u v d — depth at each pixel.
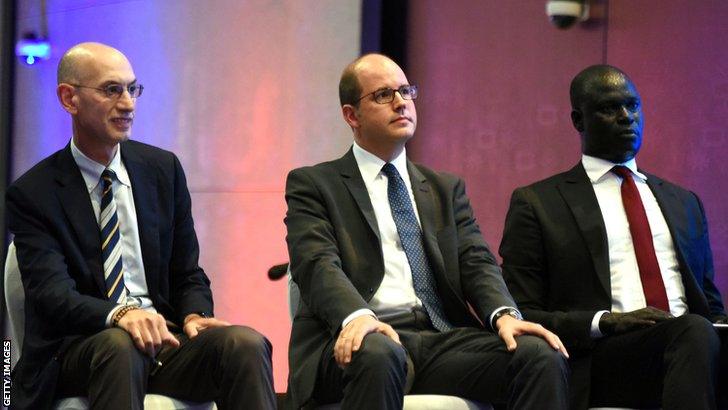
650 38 9.16
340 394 6.07
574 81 7.30
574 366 6.65
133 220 6.57
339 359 5.74
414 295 6.50
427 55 10.17
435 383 6.21
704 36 8.95
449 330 6.34
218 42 10.99
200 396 6.21
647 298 6.88
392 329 5.89
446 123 10.05
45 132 12.09
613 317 6.55
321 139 10.35
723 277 8.86
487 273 6.49
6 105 12.23
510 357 6.03
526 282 7.07
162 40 11.34
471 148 9.91
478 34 9.89
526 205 7.19
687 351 6.12
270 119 10.65
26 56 12.17
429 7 10.17
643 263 6.93
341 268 6.38
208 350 6.06
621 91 7.13
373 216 6.56
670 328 6.27
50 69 12.09
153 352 5.86
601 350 6.59
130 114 6.52
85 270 6.33
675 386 6.09
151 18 11.42
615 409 6.49
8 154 12.25
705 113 8.94
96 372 5.75
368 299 6.36
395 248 6.57
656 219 7.09
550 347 5.90
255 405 5.88
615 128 7.10
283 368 10.49
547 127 9.52
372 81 6.71
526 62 9.65
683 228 7.09
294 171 6.74
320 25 10.39
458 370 6.16
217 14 11.02
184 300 6.67
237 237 10.80
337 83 10.27
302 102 10.47
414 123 6.78
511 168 9.69
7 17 12.27
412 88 6.79
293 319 6.56
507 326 6.05
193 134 11.09
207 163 10.99
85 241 6.39
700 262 7.10
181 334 6.44
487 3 9.85
